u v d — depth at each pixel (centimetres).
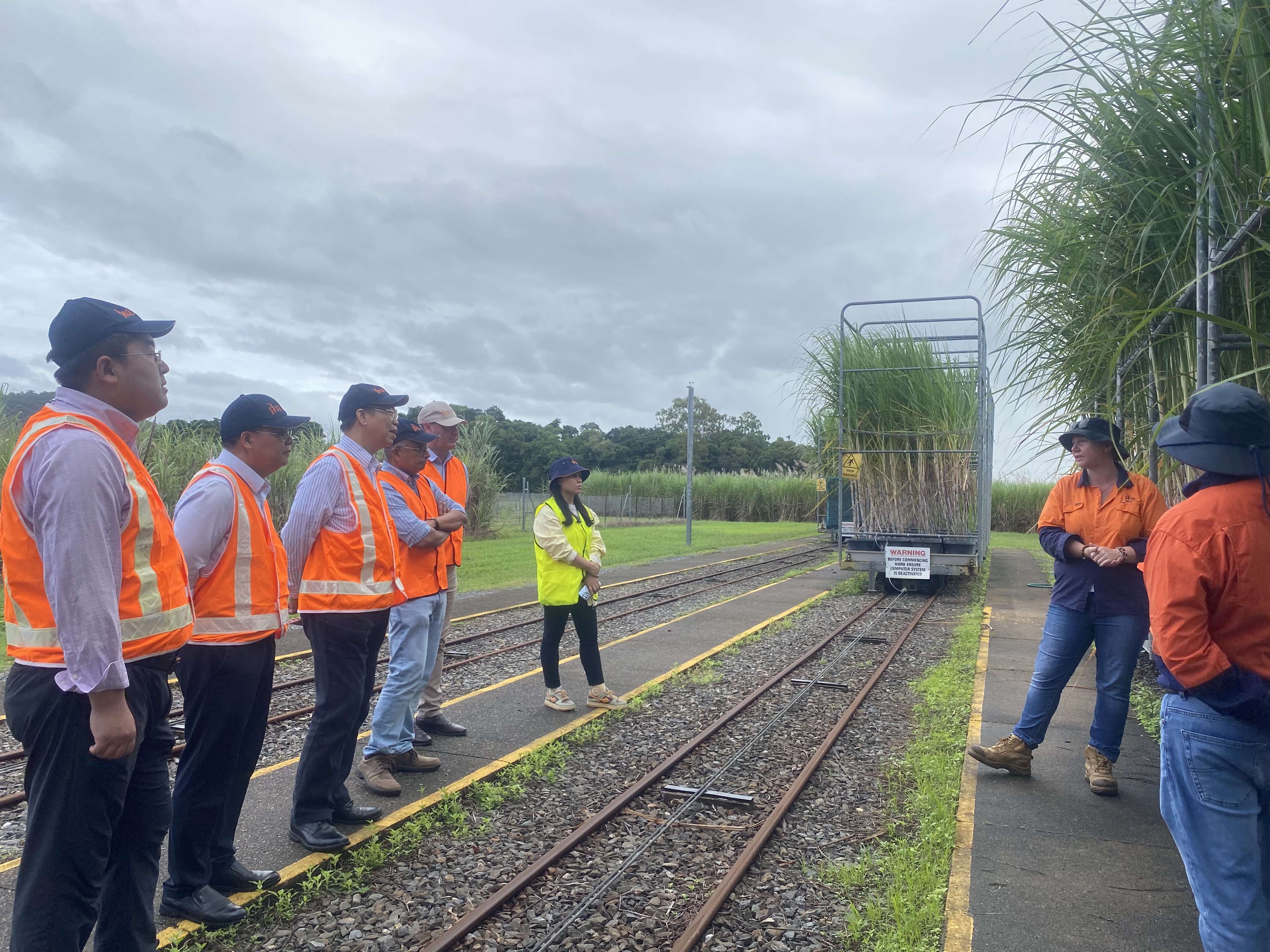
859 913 351
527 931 339
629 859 399
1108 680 472
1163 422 274
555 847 404
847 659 887
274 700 688
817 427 1500
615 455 7988
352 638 397
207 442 1463
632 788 484
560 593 640
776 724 635
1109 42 315
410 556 480
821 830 445
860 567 1363
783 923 348
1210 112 304
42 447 228
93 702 224
